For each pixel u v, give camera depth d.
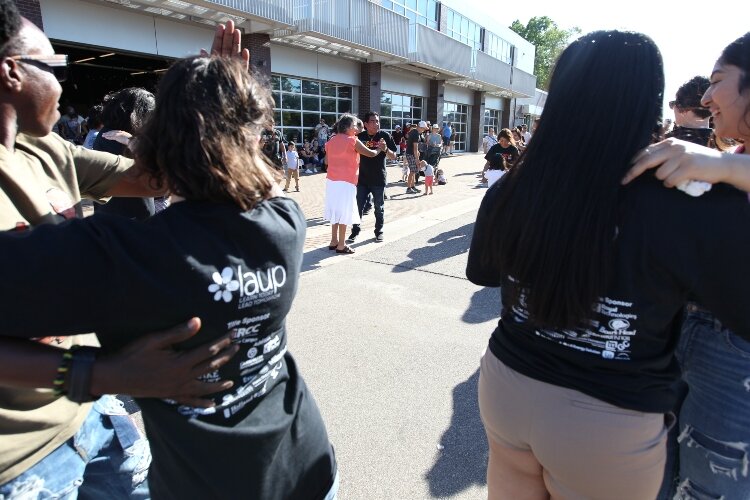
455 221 8.53
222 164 1.01
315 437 1.30
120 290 0.90
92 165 1.62
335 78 17.81
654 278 1.06
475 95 29.09
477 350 3.72
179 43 12.45
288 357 1.32
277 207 1.16
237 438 1.08
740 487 1.37
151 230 0.95
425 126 11.90
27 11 9.41
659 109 1.10
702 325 1.42
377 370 3.40
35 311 0.86
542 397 1.21
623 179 1.06
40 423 1.21
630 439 1.14
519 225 1.17
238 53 1.42
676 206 1.02
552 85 1.18
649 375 1.15
